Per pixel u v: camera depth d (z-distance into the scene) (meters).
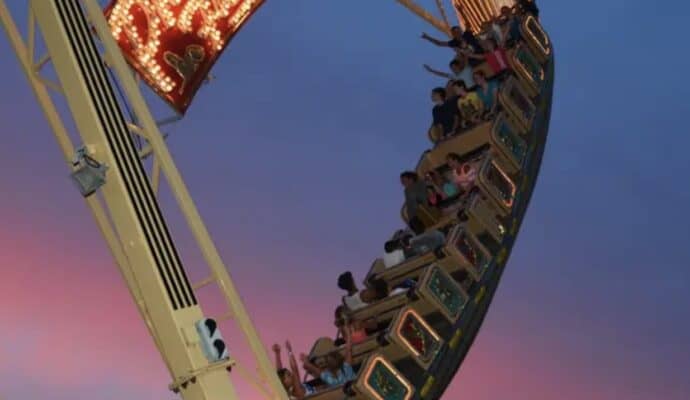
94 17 16.73
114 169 15.82
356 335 21.00
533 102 25.75
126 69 16.67
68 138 16.67
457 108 24.88
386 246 22.45
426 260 21.78
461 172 23.42
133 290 15.84
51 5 16.31
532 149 24.64
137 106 16.55
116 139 15.99
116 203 15.76
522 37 26.28
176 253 15.80
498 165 23.27
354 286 22.33
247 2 19.89
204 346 15.30
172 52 19.14
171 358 15.41
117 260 15.99
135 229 15.64
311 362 20.66
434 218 23.14
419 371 19.86
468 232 21.77
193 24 19.39
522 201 23.77
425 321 20.28
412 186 23.55
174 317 15.41
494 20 27.23
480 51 26.25
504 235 22.84
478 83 24.70
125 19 18.73
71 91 16.16
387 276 22.22
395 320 19.70
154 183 16.44
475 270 21.73
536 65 26.22
